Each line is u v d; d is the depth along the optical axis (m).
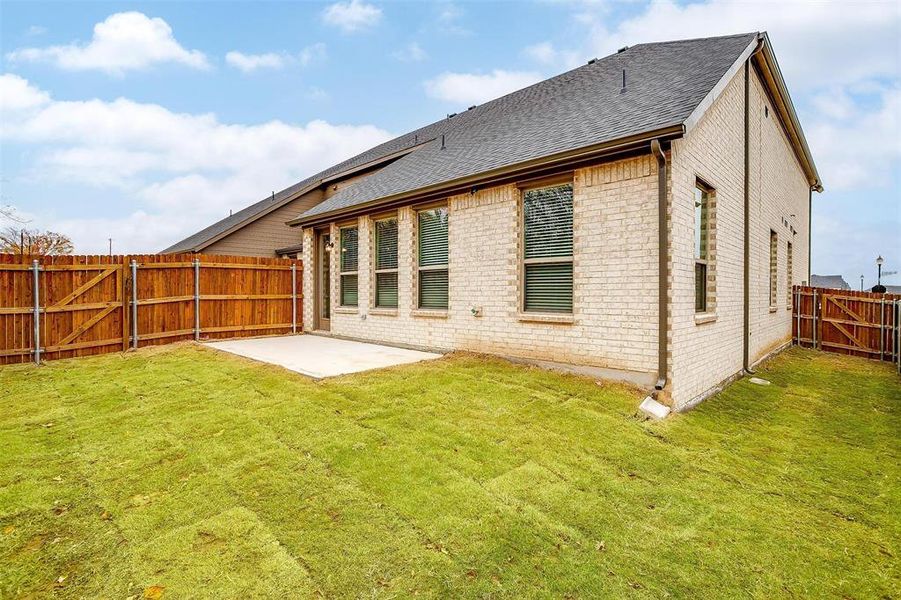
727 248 7.43
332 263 11.04
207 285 10.02
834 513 3.51
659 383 5.56
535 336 6.93
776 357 10.53
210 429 4.53
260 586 2.43
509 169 6.80
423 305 8.97
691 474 4.00
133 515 3.08
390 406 5.18
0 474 3.63
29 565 2.60
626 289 5.93
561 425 4.80
